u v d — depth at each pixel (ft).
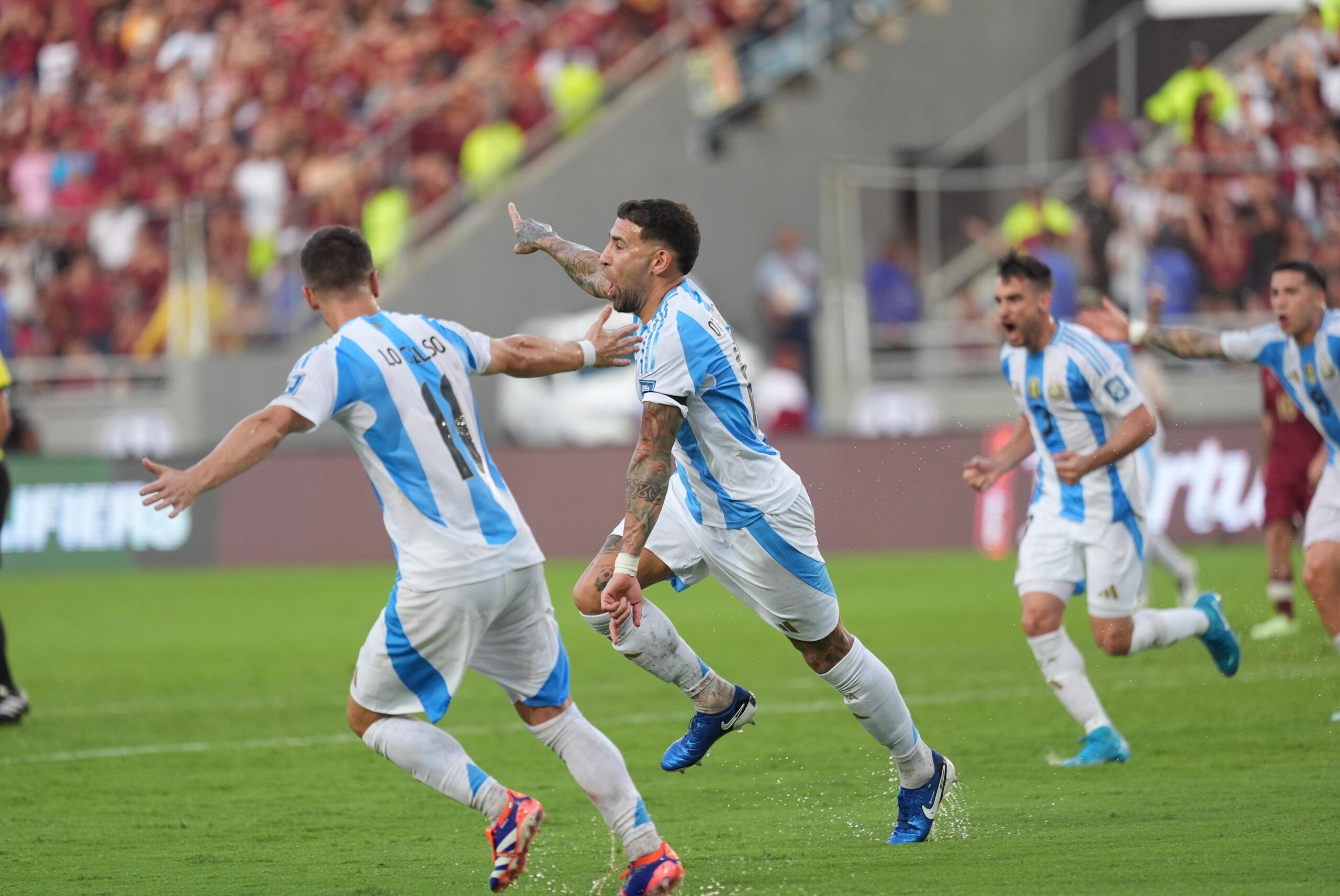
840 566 184.85
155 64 246.47
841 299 205.05
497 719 96.73
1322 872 53.16
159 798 73.61
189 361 206.90
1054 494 79.92
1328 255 199.72
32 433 202.39
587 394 217.97
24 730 93.35
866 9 243.81
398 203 222.28
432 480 51.57
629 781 52.47
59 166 238.68
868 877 54.70
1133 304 195.93
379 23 245.65
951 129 243.81
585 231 231.71
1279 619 120.98
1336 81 212.64
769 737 87.81
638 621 54.44
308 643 132.46
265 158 228.84
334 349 51.49
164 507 48.06
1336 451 83.25
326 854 61.52
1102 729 77.20
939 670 110.52
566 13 244.83
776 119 239.30
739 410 57.06
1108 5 244.83
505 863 50.42
